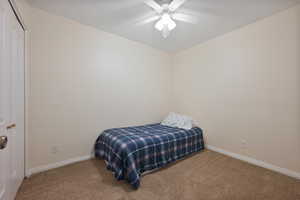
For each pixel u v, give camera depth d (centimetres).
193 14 185
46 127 183
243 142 218
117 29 230
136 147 171
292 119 171
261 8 173
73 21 204
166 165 203
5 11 108
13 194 126
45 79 182
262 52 196
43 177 166
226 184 158
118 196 137
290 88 172
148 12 184
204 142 276
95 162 208
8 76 115
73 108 206
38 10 177
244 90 216
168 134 220
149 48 304
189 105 308
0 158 100
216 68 256
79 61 211
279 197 137
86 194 139
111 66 246
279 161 181
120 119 260
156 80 318
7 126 112
